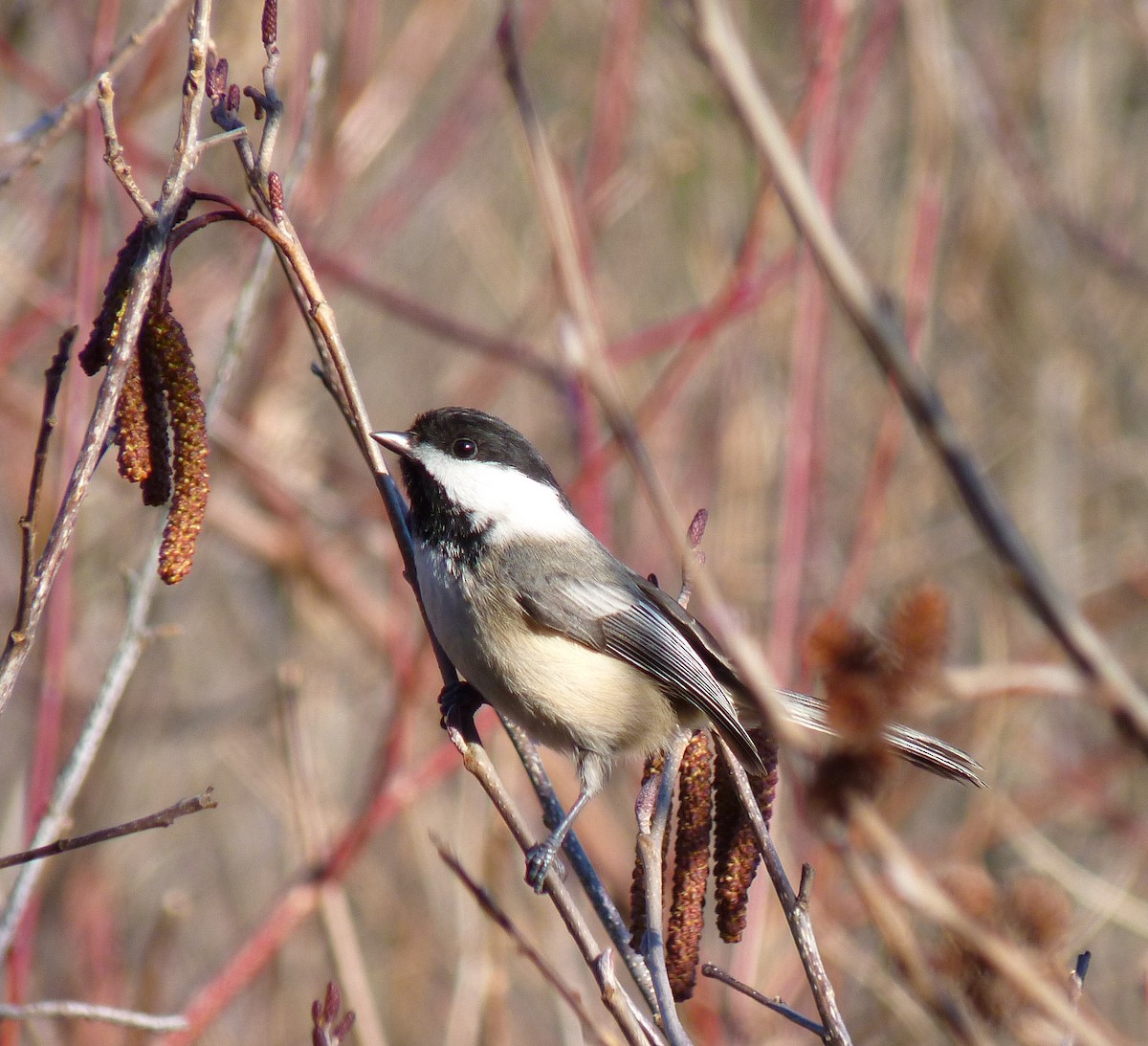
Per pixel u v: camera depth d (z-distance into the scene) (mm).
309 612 12148
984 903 4348
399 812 10422
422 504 7438
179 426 4977
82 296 8156
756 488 11336
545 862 5719
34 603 4605
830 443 13719
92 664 11961
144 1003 10047
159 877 12250
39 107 10859
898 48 12758
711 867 6312
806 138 10148
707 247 11750
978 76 13273
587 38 12953
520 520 7457
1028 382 14344
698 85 11625
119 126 9812
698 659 7281
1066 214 13297
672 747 7027
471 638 7289
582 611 7344
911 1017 8203
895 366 3229
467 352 14148
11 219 10398
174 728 12406
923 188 9859
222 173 11641
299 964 11281
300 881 8914
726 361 11492
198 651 13047
